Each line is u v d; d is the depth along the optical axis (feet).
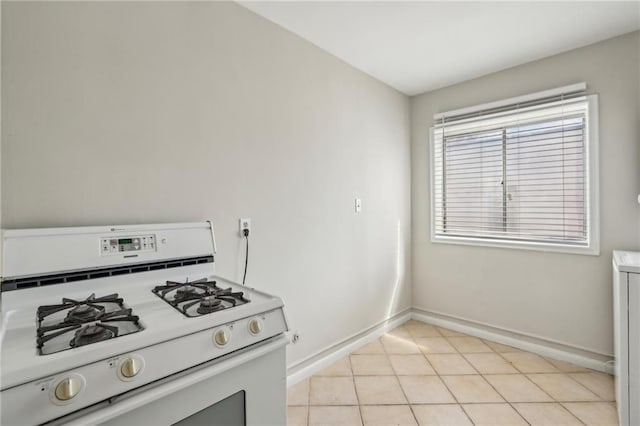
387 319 9.39
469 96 9.02
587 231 7.29
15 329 2.91
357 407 5.89
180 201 4.92
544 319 7.87
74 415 2.20
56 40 3.83
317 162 7.18
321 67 7.24
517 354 7.90
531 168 8.13
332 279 7.61
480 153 9.02
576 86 7.16
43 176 3.74
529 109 7.90
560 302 7.63
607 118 6.90
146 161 4.57
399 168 9.84
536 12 5.95
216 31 5.37
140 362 2.47
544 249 7.82
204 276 4.76
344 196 7.91
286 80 6.48
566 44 7.10
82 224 4.01
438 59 7.80
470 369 7.20
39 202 3.72
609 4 5.72
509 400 6.04
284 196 6.47
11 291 3.30
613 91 6.83
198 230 4.80
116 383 2.34
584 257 7.28
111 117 4.25
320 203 7.27
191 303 3.34
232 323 3.09
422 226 10.16
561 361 7.52
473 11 5.91
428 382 6.68
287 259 6.55
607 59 6.89
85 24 4.04
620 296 5.07
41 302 3.46
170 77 4.82
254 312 3.30
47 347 2.48
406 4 5.70
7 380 1.99
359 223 8.38
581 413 5.63
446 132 9.63
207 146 5.25
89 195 4.07
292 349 6.68
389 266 9.47
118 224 4.30
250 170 5.87
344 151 7.89
